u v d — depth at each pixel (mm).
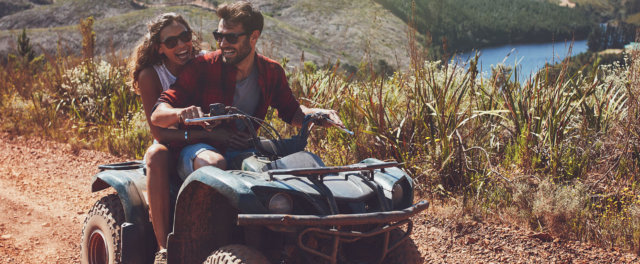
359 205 3215
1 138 9883
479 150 6344
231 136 3688
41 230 5758
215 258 3076
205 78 3785
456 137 6266
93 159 8641
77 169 8180
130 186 3807
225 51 3748
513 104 6520
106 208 3988
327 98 7531
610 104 6672
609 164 6086
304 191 3070
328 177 3381
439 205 5801
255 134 3531
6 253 5094
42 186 7344
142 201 3789
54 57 12383
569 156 6211
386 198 3354
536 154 6270
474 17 180625
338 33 109938
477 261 4742
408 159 6438
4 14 196250
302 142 3736
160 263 3475
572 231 5121
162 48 4133
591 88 6520
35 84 12875
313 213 3102
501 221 5387
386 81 7438
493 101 6949
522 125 6586
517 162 6316
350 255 3592
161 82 4215
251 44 3785
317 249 3334
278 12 132500
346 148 6977
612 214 5281
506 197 5730
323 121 3986
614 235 4988
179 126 3893
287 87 4234
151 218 3684
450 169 6102
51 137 9859
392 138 6605
